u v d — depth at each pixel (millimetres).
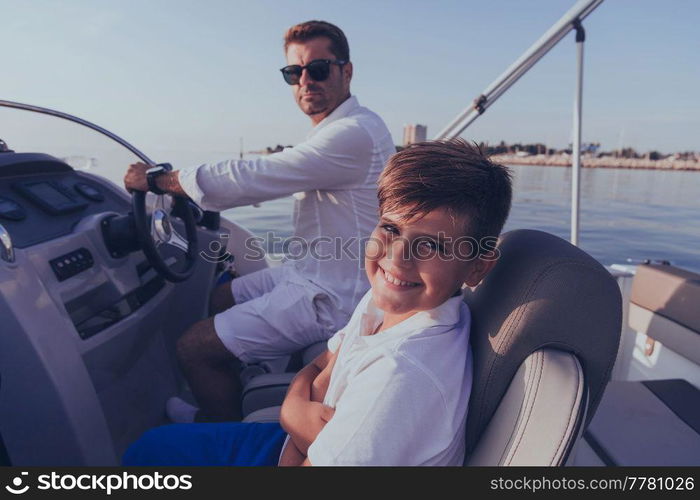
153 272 1579
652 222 10195
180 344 1445
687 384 1385
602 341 585
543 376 561
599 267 595
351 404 609
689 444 1110
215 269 1976
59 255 1146
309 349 1438
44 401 1002
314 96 1537
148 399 1612
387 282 657
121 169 1729
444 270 626
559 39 1521
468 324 739
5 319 948
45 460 1042
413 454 580
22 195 1259
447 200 601
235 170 1317
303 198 1498
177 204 1471
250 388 1240
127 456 923
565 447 515
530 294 604
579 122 1574
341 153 1353
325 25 1487
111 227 1294
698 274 1452
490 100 1707
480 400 638
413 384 589
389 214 639
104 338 1234
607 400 1297
